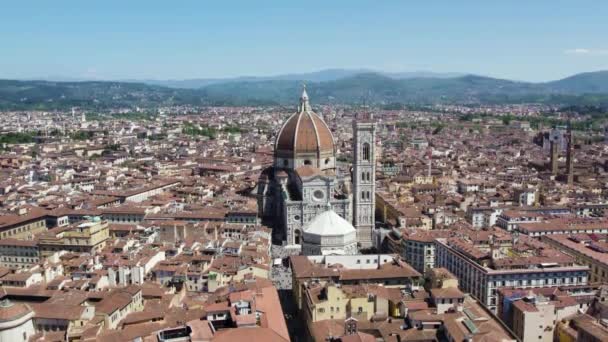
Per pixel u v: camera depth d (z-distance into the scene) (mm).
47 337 161125
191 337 148750
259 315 168125
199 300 199625
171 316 175250
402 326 169125
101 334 159875
